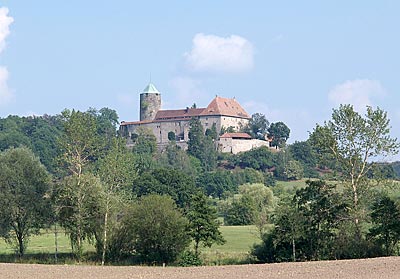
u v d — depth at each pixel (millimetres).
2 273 80938
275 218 109875
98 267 91000
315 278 68188
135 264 111062
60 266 92688
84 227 116312
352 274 71125
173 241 112938
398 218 108438
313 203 112000
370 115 113250
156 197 116750
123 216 116062
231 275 74188
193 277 73062
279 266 85562
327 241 109750
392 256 101375
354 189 112250
